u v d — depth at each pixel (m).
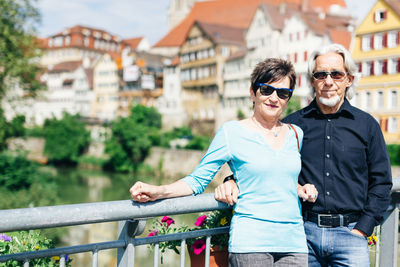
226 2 76.88
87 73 75.44
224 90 52.88
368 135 2.67
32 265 2.68
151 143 46.78
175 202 2.16
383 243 3.19
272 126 2.48
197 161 40.38
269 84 2.38
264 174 2.32
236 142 2.37
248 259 2.29
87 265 11.11
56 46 93.75
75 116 54.44
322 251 2.66
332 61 2.72
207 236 2.48
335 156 2.65
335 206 2.63
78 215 1.85
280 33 46.34
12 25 21.30
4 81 21.89
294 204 2.39
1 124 22.09
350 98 2.88
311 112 2.78
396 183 2.91
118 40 97.19
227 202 2.33
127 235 2.10
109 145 46.53
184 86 58.59
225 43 53.69
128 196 32.09
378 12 36.00
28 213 1.73
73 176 42.62
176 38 76.00
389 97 35.41
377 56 36.06
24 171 25.86
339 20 52.66
